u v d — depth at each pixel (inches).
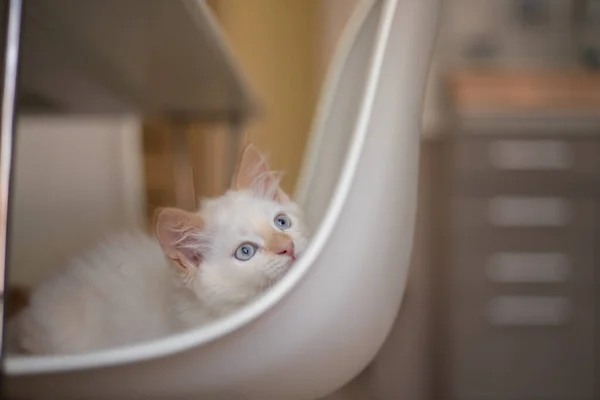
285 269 31.1
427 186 101.4
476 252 87.5
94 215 68.0
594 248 87.0
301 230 33.4
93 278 30.1
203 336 19.6
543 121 86.8
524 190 87.1
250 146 36.4
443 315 93.0
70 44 39.4
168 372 20.1
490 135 87.1
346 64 31.2
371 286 22.5
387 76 22.3
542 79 88.4
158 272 31.2
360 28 30.0
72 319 28.4
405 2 22.3
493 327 87.2
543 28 108.1
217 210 33.3
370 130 22.0
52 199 67.2
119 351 19.5
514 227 87.2
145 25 34.5
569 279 86.9
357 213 21.7
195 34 36.5
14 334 28.0
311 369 22.0
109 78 50.1
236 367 20.6
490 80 88.4
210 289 30.6
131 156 71.0
